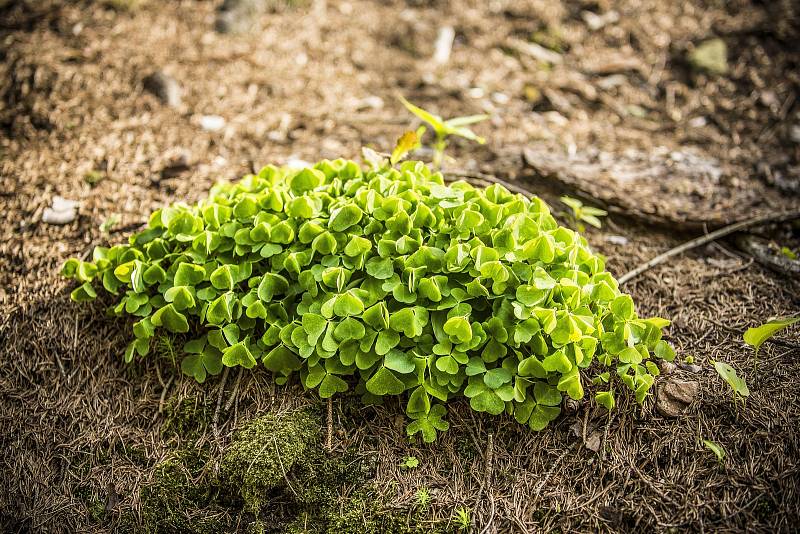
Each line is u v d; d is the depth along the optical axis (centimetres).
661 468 60
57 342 65
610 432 61
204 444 62
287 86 87
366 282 61
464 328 59
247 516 60
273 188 63
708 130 84
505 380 59
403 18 99
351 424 62
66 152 76
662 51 93
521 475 60
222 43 90
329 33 96
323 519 60
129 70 83
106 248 68
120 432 63
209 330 64
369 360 60
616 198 74
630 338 60
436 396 60
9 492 61
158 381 64
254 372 63
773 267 70
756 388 62
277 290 61
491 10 100
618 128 85
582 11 99
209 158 77
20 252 69
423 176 65
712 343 65
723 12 95
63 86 80
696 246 72
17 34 85
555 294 60
